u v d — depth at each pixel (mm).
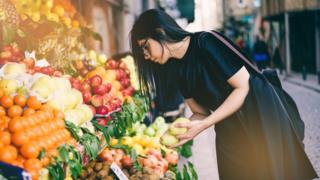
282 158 3506
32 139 3357
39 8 5852
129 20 20469
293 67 30016
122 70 6391
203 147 9883
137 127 6555
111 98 5098
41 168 3281
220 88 3590
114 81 5988
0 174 2939
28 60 4820
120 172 4629
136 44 3715
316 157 8672
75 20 6695
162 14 3611
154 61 3734
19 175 2904
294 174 3561
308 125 11781
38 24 5742
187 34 3627
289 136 3551
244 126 3555
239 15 63750
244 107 3549
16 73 4336
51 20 5820
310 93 18359
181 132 3908
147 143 6156
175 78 3754
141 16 3621
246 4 63500
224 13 65312
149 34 3590
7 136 3277
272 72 3773
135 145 5941
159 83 3848
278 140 3488
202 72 3598
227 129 3631
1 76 4227
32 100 3730
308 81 22219
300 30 28672
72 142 3768
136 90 6727
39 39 5754
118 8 18422
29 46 5664
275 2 30062
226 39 3594
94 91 5039
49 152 3428
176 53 3633
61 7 6250
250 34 52312
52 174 3311
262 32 26625
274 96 3562
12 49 5113
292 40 29844
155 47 3604
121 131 5203
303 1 25375
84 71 6199
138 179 4973
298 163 3617
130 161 5277
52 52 5844
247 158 3578
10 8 5227
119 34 18641
